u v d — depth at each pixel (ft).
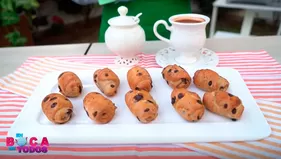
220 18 8.04
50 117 1.43
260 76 1.87
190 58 2.07
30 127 1.43
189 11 3.25
